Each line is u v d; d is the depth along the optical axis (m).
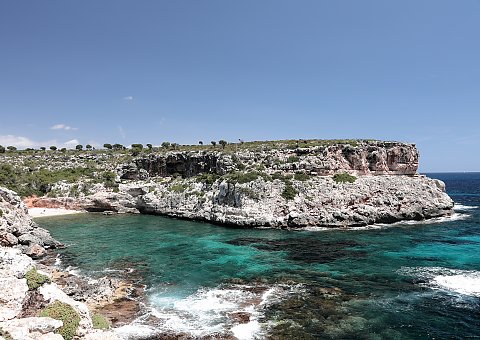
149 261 40.41
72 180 95.25
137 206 86.38
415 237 52.69
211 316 25.06
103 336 17.94
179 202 78.00
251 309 26.27
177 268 37.44
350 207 65.38
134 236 55.53
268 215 62.81
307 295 29.06
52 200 88.69
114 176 99.00
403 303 27.08
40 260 40.91
